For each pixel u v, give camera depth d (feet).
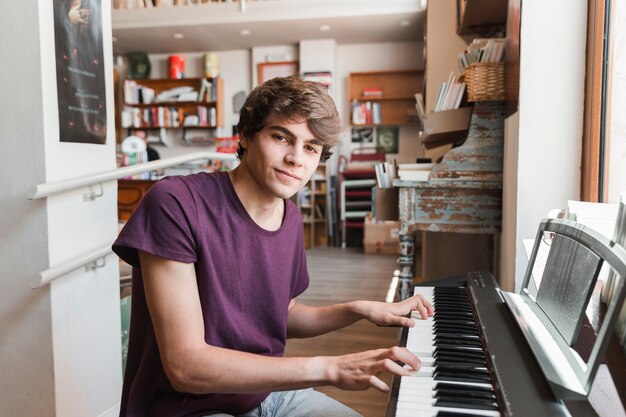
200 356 2.82
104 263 6.22
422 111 9.91
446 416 2.17
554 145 5.29
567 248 2.80
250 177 3.35
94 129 6.12
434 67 11.39
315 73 24.02
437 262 11.31
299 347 9.59
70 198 5.72
